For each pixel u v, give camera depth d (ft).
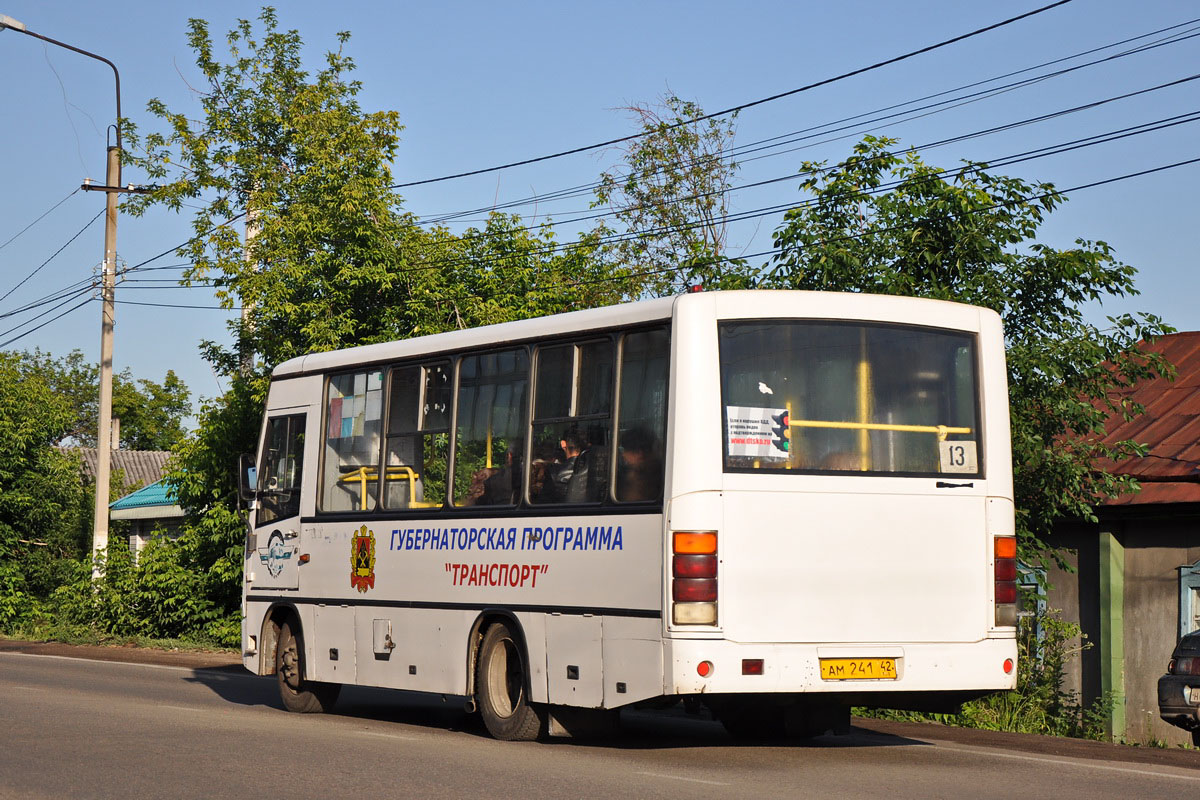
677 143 114.73
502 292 93.35
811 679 33.42
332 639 45.65
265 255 87.51
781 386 34.32
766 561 33.45
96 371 254.27
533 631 37.55
